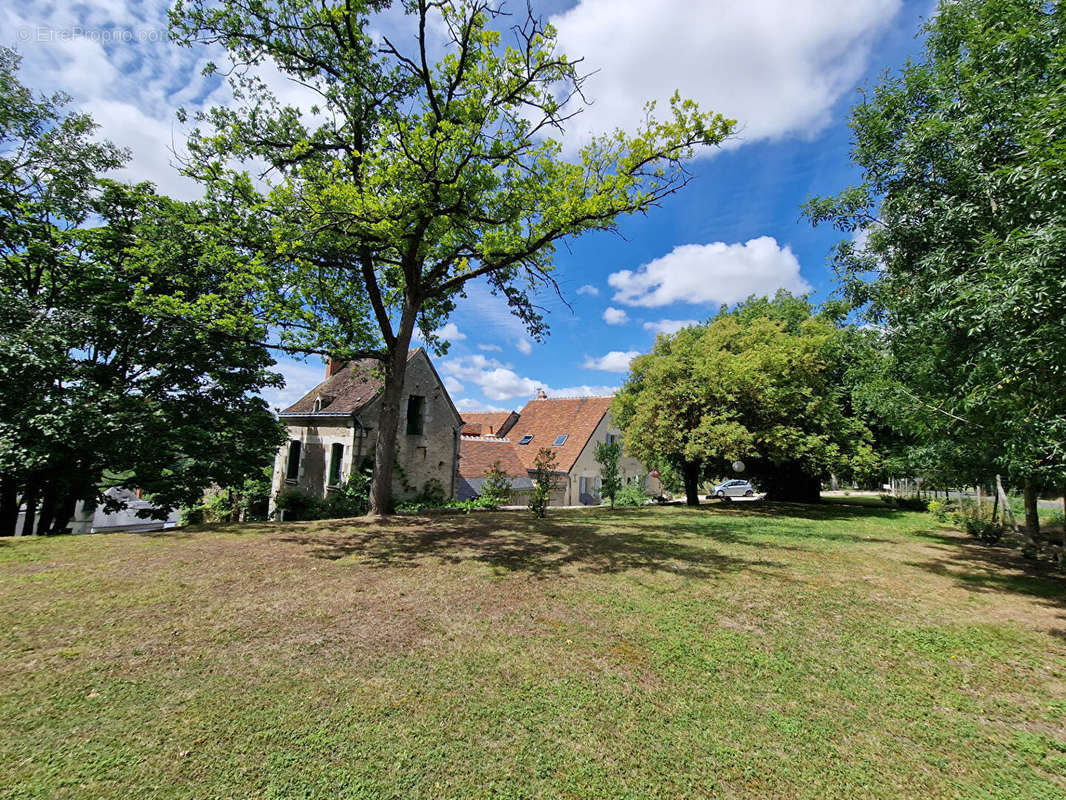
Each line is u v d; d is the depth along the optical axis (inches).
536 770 98.9
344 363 596.1
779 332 673.6
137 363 507.5
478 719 116.0
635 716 121.0
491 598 201.9
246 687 125.5
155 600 186.5
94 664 134.0
